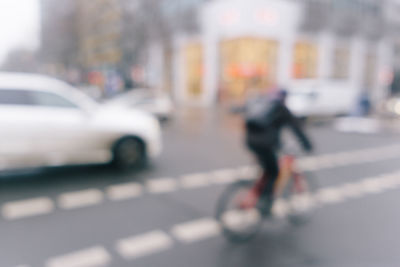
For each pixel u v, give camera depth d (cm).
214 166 676
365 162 760
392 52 3588
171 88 3294
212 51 2711
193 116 1778
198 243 346
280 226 392
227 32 2558
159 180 567
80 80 5597
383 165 732
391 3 3388
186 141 982
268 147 340
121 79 3206
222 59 2677
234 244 346
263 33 2528
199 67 2877
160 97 1534
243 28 2455
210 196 490
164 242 346
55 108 563
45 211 420
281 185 387
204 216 415
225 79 2656
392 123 1522
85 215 410
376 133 1263
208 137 1064
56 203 448
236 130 1240
